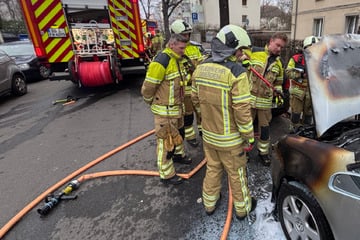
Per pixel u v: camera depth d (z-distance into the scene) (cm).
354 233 147
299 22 1864
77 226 252
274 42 294
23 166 374
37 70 1009
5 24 2977
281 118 471
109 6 670
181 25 300
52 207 277
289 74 363
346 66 198
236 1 3559
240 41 189
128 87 823
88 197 293
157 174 323
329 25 1616
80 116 575
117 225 249
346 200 149
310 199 177
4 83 729
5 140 473
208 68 201
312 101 189
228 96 193
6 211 282
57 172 352
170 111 281
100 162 368
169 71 266
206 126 215
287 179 207
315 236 178
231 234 225
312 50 197
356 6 1424
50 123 544
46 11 636
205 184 239
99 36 712
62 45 670
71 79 669
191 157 362
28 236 245
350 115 190
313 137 213
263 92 301
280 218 216
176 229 238
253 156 352
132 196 290
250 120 195
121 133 466
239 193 227
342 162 156
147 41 1097
